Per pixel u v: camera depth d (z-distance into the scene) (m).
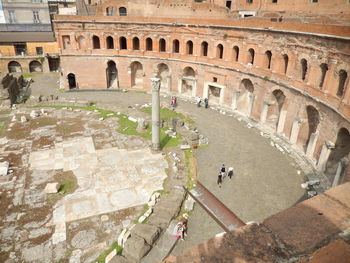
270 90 35.34
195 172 27.09
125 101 46.28
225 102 43.94
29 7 65.75
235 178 26.44
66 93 49.88
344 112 23.70
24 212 21.62
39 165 27.62
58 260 17.77
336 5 35.31
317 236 4.66
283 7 41.62
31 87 52.75
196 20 43.50
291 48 31.20
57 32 48.16
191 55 46.09
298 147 31.42
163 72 52.09
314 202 5.43
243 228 4.93
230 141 33.50
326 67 27.50
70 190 24.16
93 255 18.16
